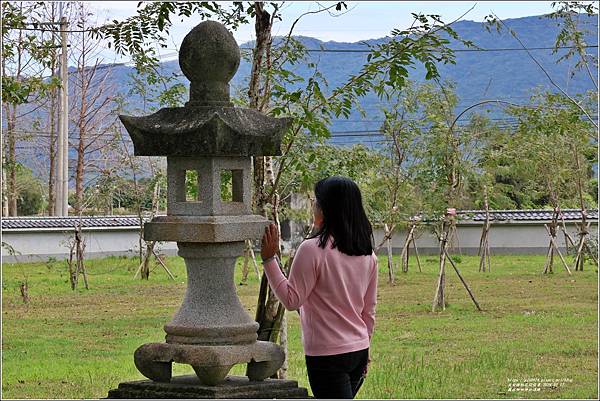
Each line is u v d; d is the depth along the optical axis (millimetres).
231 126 6652
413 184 23891
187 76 6977
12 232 33469
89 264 32406
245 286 23547
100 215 37000
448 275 28062
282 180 12055
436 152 20562
